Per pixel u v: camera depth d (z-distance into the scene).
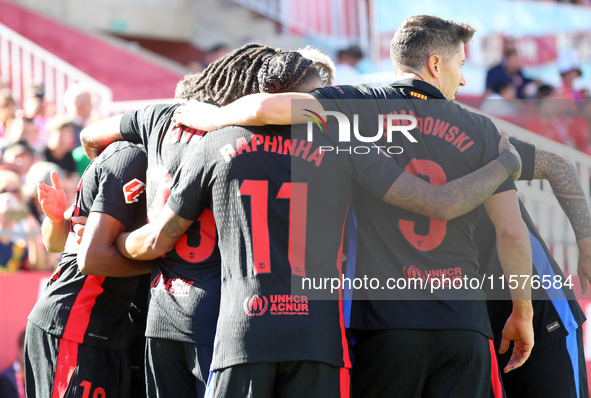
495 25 32.38
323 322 8.27
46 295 10.57
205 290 8.91
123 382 10.79
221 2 38.41
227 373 8.18
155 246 9.02
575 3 32.75
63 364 10.20
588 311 15.84
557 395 10.46
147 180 9.62
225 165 8.51
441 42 9.36
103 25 37.56
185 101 10.03
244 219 8.40
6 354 16.33
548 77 32.62
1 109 25.41
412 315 8.73
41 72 29.47
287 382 8.23
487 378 8.89
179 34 39.16
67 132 21.59
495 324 10.48
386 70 31.95
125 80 32.88
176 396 9.17
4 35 30.00
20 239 18.09
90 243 9.60
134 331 11.12
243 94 9.46
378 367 8.89
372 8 32.28
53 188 11.03
